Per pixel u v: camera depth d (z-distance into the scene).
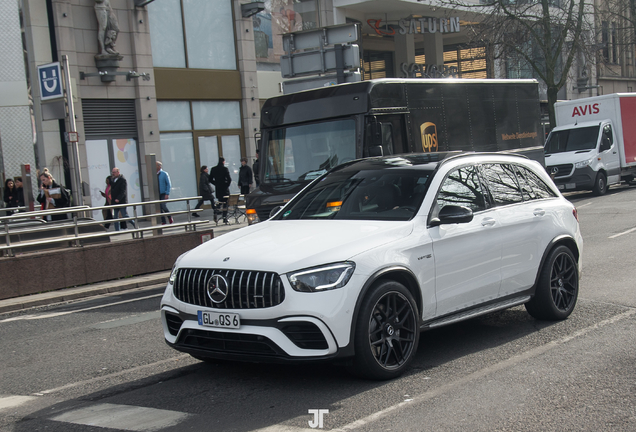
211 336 5.20
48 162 21.28
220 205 23.22
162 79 24.12
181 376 5.84
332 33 17.23
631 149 25.62
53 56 21.64
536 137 16.56
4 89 21.28
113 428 4.62
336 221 5.87
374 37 36.59
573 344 6.14
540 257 6.84
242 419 4.62
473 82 14.41
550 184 7.44
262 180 12.82
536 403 4.64
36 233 12.11
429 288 5.64
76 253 11.83
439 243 5.75
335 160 12.02
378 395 4.95
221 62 26.16
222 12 26.19
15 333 8.57
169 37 24.61
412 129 12.60
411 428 4.27
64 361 6.81
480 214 6.29
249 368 5.91
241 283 5.06
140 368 6.25
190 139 25.17
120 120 23.06
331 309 4.91
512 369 5.47
